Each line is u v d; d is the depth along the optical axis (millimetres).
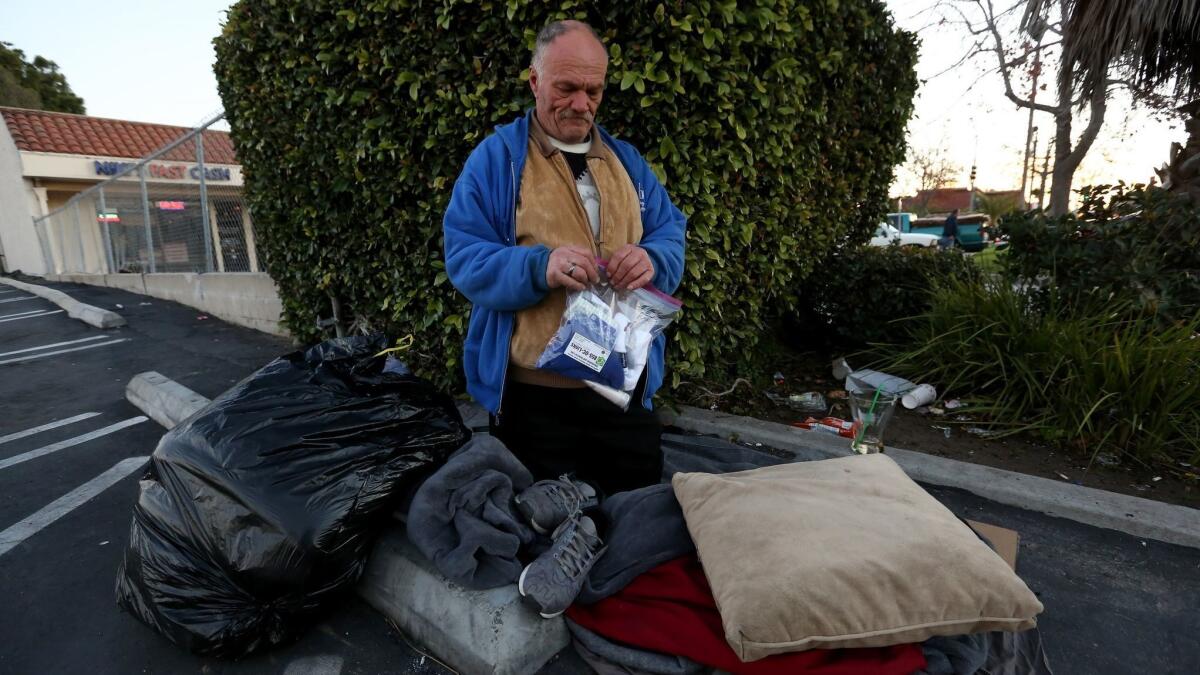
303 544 1593
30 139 16531
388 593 1794
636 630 1588
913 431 3295
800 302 4973
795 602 1327
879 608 1365
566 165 1831
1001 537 2076
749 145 2982
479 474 1831
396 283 3414
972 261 4539
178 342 6016
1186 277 3430
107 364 5191
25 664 1663
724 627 1354
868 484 1698
